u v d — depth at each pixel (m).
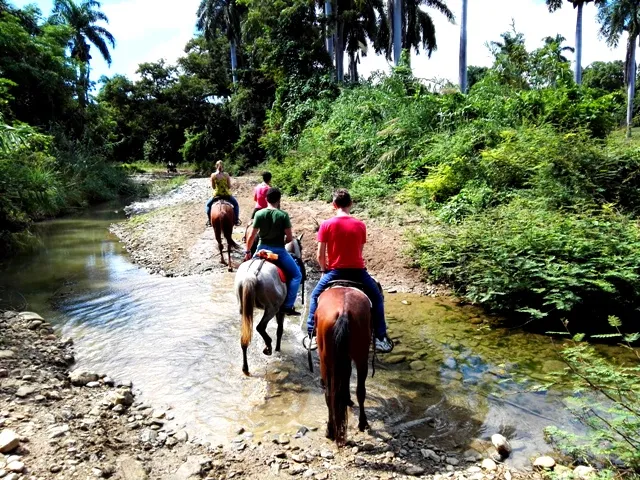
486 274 8.48
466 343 7.24
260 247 6.47
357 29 38.09
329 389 4.45
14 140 13.20
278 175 21.97
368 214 14.12
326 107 25.52
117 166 34.00
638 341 7.02
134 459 4.25
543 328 7.71
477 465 4.39
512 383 5.97
